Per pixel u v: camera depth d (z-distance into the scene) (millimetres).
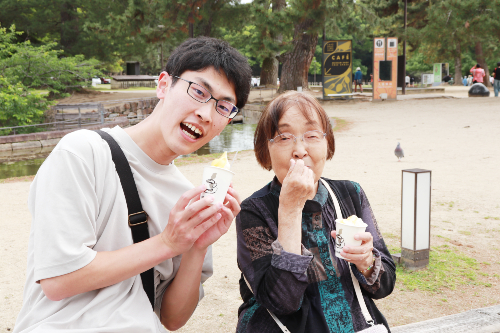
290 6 25766
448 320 2830
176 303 1891
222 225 1764
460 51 46000
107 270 1494
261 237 1839
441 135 15055
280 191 1835
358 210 2035
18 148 18484
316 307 1808
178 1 25859
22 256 5375
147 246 1545
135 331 1572
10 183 10141
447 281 4379
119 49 36188
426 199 4637
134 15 27469
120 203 1655
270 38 25844
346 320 1784
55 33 36156
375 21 31562
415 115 21000
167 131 1694
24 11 34000
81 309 1554
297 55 29484
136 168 1738
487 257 4992
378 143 13953
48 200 1482
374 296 1901
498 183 8438
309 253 1737
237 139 19328
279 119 1859
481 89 28141
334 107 26375
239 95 1746
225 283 4484
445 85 53031
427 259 4742
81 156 1565
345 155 12047
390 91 28141
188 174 10234
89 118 24047
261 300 1750
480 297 4035
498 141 13352
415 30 30922
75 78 26594
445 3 26594
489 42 42625
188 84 1659
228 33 47031
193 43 1726
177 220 1508
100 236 1637
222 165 1646
